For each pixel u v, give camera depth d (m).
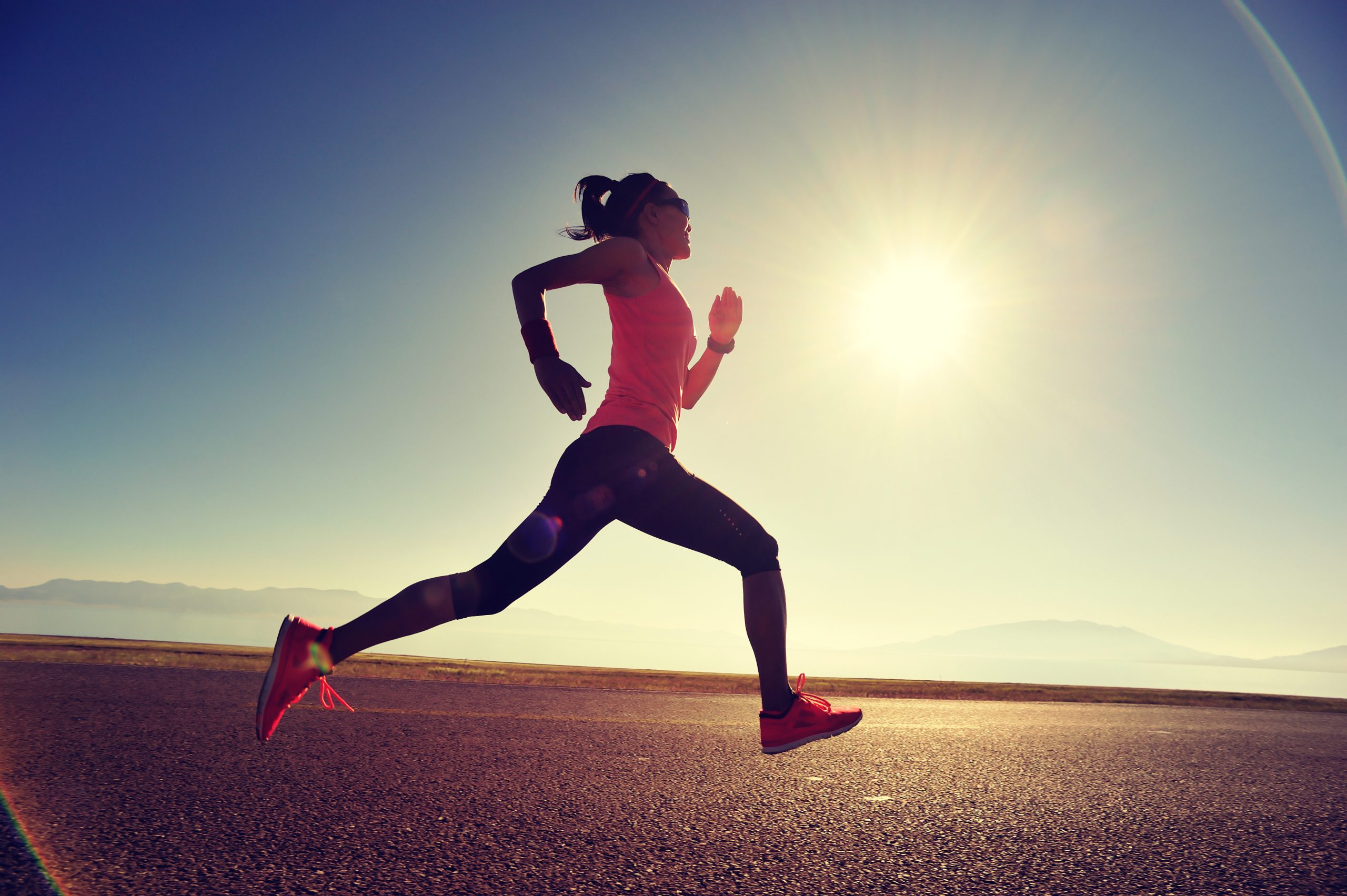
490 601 1.71
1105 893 1.73
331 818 2.01
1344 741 4.96
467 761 2.91
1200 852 2.13
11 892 1.36
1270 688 197.88
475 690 5.46
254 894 1.44
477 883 1.58
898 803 2.56
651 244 2.14
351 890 1.50
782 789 2.70
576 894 1.55
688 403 2.63
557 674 6.92
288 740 3.13
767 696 1.91
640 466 1.76
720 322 2.62
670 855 1.85
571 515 1.73
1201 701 8.36
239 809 2.05
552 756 3.12
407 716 4.00
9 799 2.02
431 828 1.97
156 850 1.67
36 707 3.50
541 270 1.68
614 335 1.92
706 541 1.84
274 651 1.62
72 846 1.66
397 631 1.67
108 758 2.58
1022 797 2.76
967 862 1.93
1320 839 2.35
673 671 8.23
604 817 2.18
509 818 2.11
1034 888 1.74
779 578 1.93
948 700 7.18
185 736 3.05
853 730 4.48
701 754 3.36
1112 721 5.64
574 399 1.61
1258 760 3.99
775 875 1.74
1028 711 6.27
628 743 3.55
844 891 1.66
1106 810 2.62
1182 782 3.23
